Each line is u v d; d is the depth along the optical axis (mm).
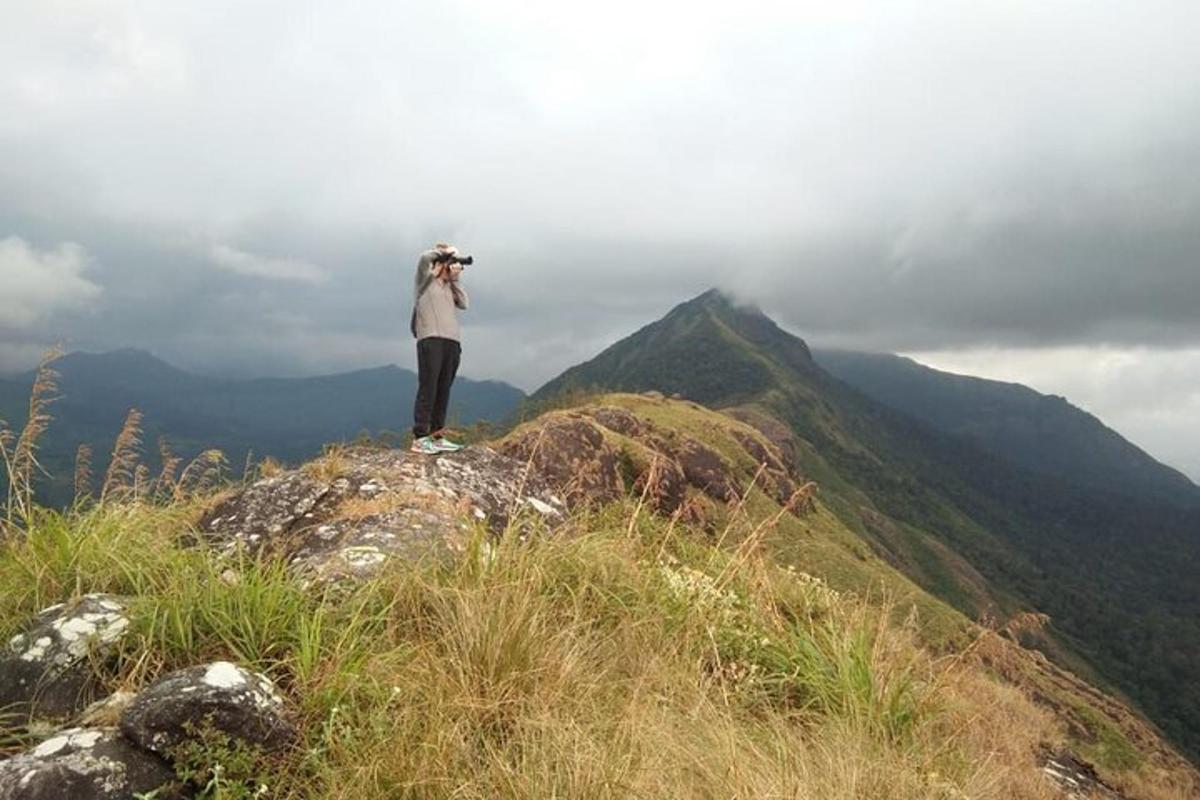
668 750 4324
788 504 8391
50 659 4328
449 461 8453
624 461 20750
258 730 3721
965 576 173500
